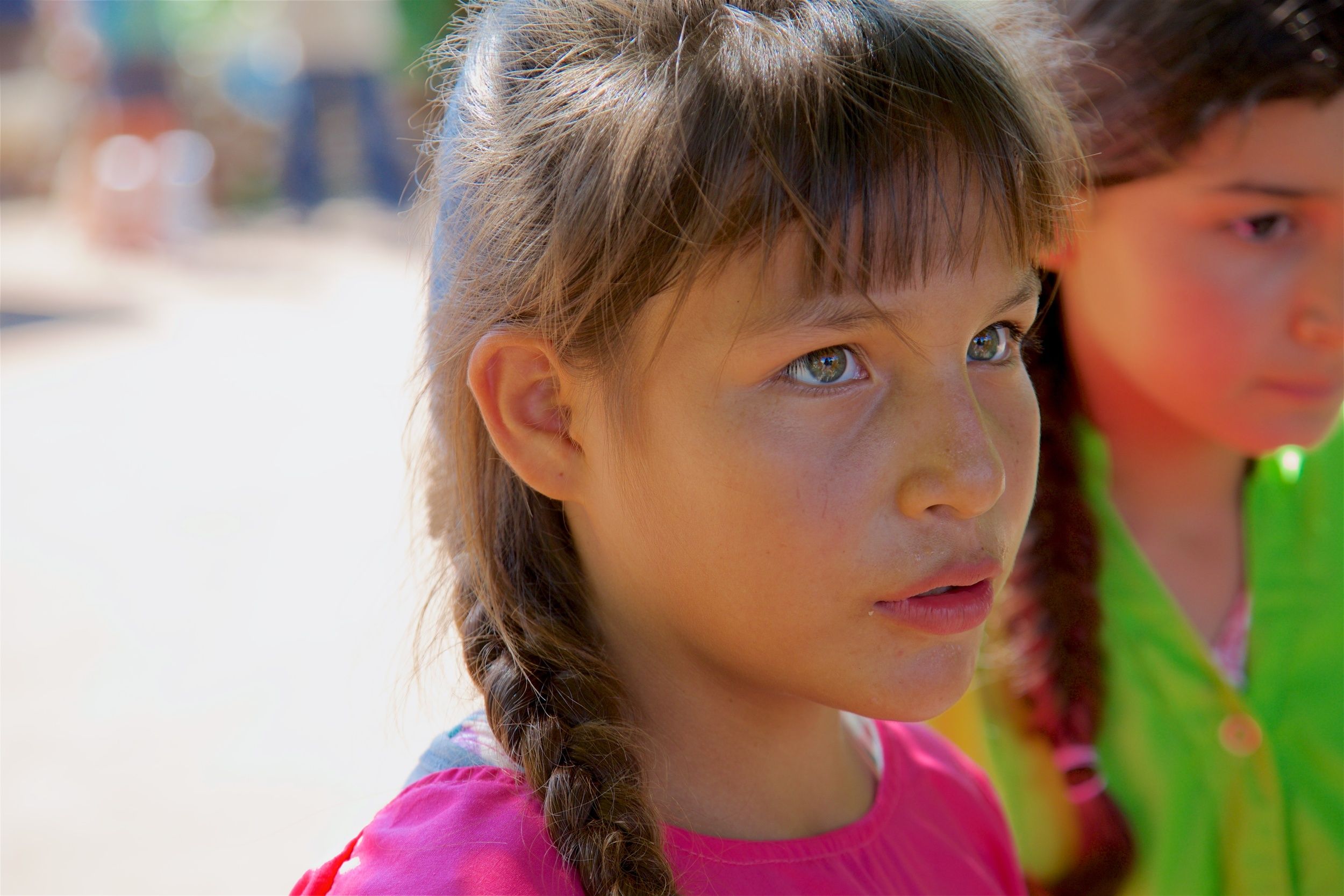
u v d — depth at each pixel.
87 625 3.71
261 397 6.10
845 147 0.84
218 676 3.37
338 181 12.04
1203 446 1.48
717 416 0.86
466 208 0.97
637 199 0.85
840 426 0.86
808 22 0.87
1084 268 1.37
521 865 0.87
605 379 0.89
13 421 5.85
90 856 2.58
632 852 0.88
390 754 2.92
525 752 0.91
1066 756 1.43
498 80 0.97
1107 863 1.42
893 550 0.86
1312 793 1.44
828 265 0.83
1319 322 1.28
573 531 1.00
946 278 0.87
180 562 4.15
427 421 1.11
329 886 0.91
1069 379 1.45
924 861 1.11
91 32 10.60
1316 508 1.51
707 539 0.88
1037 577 1.43
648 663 0.98
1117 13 1.29
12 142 13.09
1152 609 1.44
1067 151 1.09
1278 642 1.48
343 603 3.78
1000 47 0.97
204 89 12.65
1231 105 1.24
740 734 1.00
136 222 9.91
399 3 8.39
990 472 0.87
